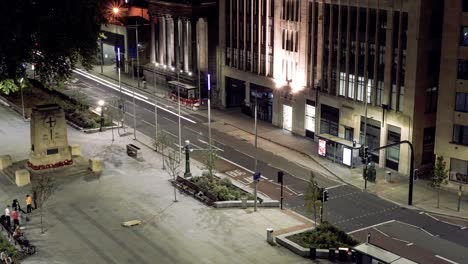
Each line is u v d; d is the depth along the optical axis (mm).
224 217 56000
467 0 60406
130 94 103000
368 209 59312
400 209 59281
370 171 64938
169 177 65938
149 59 115312
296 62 80375
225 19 92125
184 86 96688
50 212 56875
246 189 62344
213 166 65312
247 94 90625
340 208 59500
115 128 83688
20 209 55969
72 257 48312
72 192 61750
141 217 55844
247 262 47688
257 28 86250
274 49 83625
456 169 63750
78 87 107438
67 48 68812
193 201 59594
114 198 60219
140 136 80812
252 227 54031
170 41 106312
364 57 70125
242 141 79562
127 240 51312
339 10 72438
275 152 75438
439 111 63875
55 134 67062
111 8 112250
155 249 49719
